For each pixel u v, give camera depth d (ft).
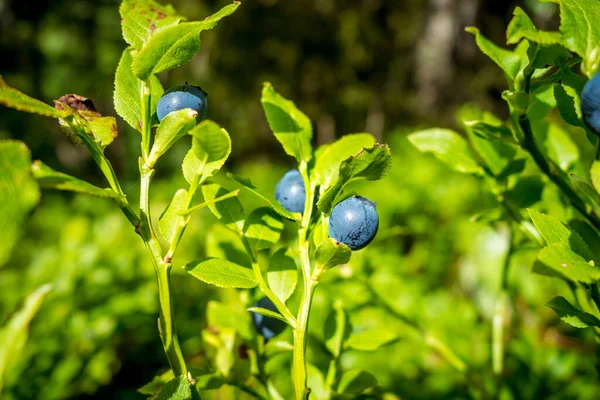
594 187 0.58
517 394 0.97
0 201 0.52
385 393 0.77
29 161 0.53
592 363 0.99
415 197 2.02
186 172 0.61
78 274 1.23
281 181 0.67
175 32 0.59
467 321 1.13
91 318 1.17
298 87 6.67
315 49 6.81
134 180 3.71
